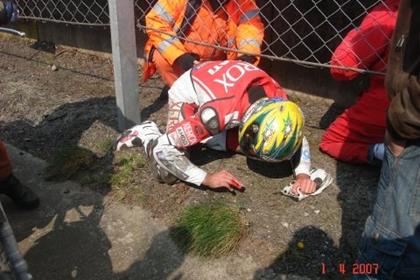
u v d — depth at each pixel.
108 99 3.78
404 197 1.59
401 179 1.59
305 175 2.64
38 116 3.57
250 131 2.40
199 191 2.69
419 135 1.48
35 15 4.83
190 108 2.76
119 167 2.92
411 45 1.43
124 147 3.04
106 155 3.04
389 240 1.67
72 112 3.58
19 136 3.35
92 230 2.52
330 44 3.31
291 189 2.62
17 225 2.57
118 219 2.58
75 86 4.03
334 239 2.38
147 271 2.28
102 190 2.79
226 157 2.99
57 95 3.87
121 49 2.96
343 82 3.42
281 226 2.45
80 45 4.63
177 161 2.64
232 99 2.51
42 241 2.47
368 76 2.97
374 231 1.72
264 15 3.50
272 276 2.21
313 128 3.29
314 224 2.46
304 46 3.44
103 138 3.22
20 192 2.61
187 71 2.91
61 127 3.40
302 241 2.37
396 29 1.49
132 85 3.12
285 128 2.33
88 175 2.90
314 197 2.63
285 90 3.70
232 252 2.33
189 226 2.44
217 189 2.70
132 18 2.95
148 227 2.52
